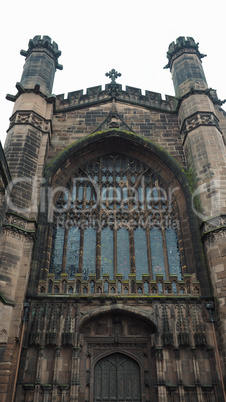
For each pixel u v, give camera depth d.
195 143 29.73
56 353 21.22
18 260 22.70
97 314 22.88
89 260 27.27
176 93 35.91
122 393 21.59
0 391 18.61
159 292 24.09
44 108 31.83
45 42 36.84
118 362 22.70
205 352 21.77
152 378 21.64
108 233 28.77
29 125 29.30
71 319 22.45
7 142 28.86
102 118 34.09
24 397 19.88
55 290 23.84
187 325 22.45
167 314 22.94
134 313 22.94
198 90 32.91
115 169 32.50
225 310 21.73
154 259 27.48
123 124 33.53
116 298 23.33
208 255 24.28
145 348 22.73
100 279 26.12
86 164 32.41
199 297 23.28
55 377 20.41
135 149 32.75
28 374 20.47
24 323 21.47
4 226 22.94
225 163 27.95
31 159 27.75
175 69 37.09
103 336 22.91
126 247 28.11
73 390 20.14
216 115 34.09
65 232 28.38
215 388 20.34
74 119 33.78
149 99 36.47
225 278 22.59
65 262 26.97
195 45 37.84
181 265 26.80
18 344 20.77
